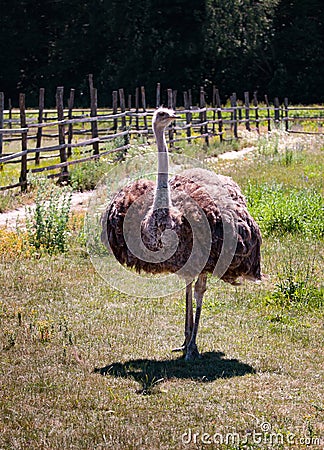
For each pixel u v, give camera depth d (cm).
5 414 763
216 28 5569
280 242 1430
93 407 778
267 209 1543
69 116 2455
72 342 949
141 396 800
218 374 859
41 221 1385
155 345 944
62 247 1365
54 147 2059
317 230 1488
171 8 5516
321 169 2284
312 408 777
